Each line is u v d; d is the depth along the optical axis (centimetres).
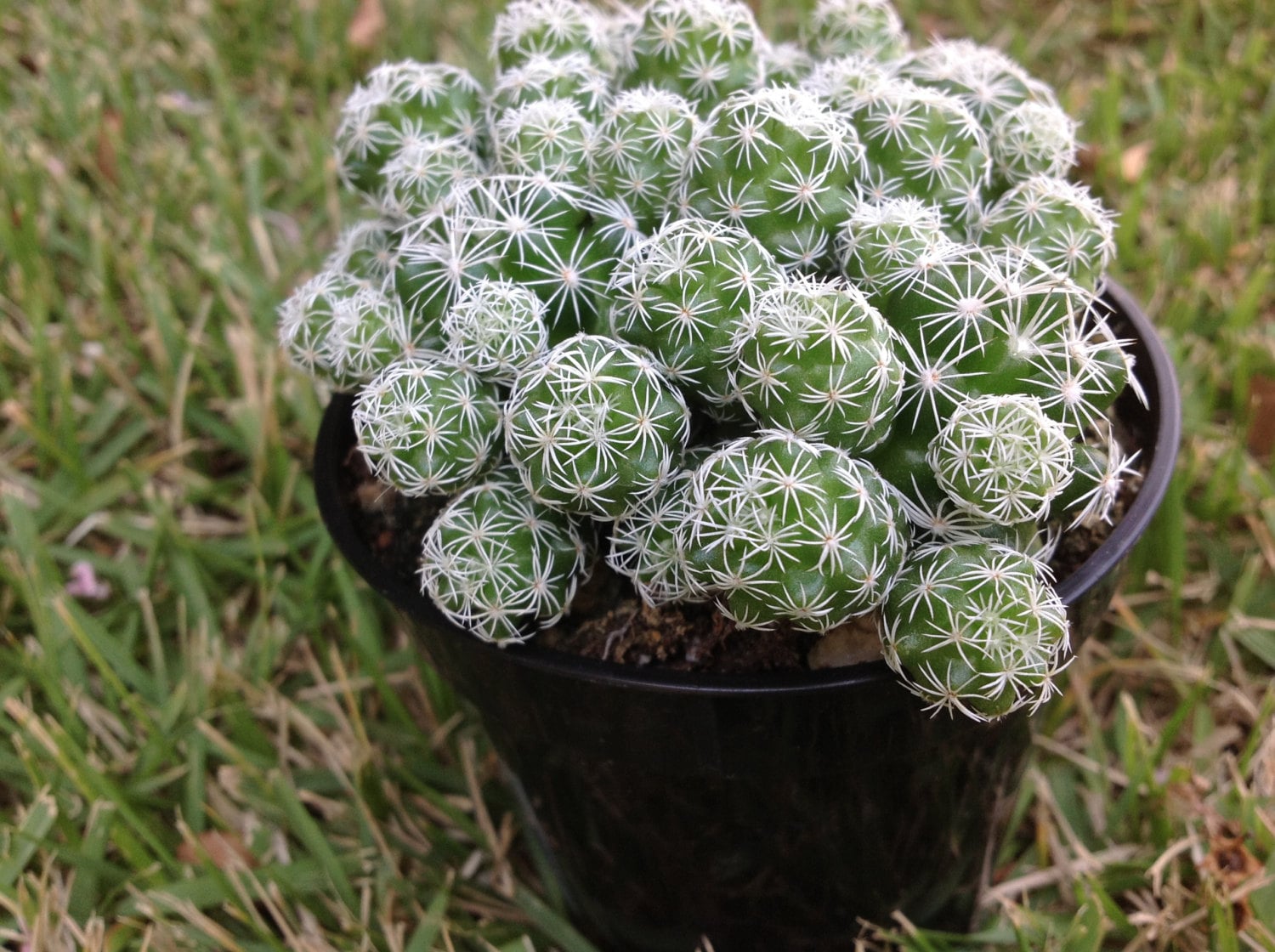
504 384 17
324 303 19
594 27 21
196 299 35
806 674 16
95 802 24
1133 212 34
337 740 26
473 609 17
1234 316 32
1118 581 19
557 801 21
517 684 18
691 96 20
